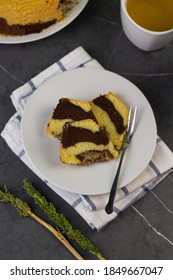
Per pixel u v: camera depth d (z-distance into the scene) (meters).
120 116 0.50
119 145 0.49
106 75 0.51
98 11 0.57
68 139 0.48
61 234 0.49
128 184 0.49
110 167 0.48
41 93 0.50
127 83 0.51
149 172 0.50
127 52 0.56
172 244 0.50
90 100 0.51
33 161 0.47
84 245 0.48
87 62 0.53
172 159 0.50
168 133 0.53
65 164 0.48
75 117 0.49
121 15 0.52
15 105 0.52
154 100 0.54
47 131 0.48
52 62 0.55
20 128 0.50
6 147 0.52
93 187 0.47
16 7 0.50
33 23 0.53
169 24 0.52
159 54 0.56
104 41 0.56
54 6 0.52
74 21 0.57
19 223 0.50
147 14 0.52
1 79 0.54
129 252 0.49
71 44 0.56
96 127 0.48
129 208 0.51
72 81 0.51
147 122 0.50
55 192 0.50
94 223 0.49
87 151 0.48
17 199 0.49
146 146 0.49
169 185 0.52
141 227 0.50
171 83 0.55
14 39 0.53
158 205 0.51
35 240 0.49
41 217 0.50
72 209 0.50
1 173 0.51
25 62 0.55
